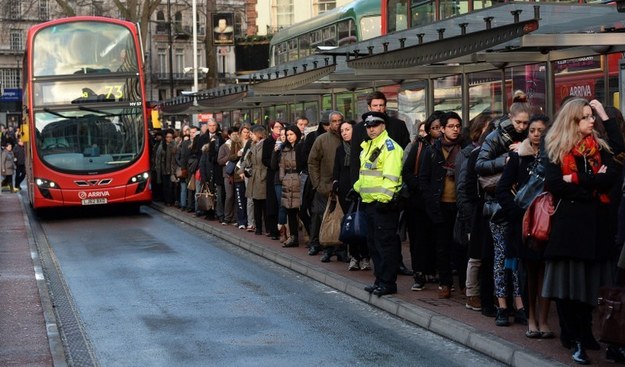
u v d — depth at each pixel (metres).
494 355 11.38
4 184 58.12
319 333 13.15
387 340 12.61
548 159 10.44
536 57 19.50
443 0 24.45
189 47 131.00
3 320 13.99
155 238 26.56
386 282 15.13
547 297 10.59
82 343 12.88
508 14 16.25
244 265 20.48
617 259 10.78
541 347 11.15
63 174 33.56
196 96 41.62
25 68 37.56
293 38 38.94
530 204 10.66
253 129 24.98
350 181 17.41
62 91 33.84
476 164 12.54
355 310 14.88
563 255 10.29
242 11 97.69
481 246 12.88
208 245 24.53
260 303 15.66
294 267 19.52
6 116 88.50
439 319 12.98
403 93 27.17
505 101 21.59
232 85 35.69
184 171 33.84
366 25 31.88
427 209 14.47
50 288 17.80
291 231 22.28
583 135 10.35
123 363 11.65
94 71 34.16
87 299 16.47
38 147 33.59
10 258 21.75
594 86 18.41
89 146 33.88
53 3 129.38
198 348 12.38
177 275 19.11
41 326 13.49
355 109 30.45
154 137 40.75
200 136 32.56
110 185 33.88
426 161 14.48
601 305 9.78
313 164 19.66
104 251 23.66
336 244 18.00
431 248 15.67
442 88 24.64
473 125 13.70
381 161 14.73
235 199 28.19
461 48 16.41
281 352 12.01
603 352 10.88
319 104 34.56
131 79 34.41
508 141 12.41
